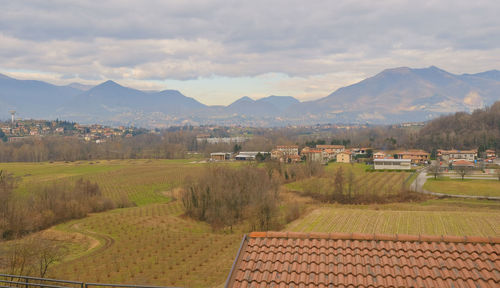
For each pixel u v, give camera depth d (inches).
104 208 3799.2
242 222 3152.1
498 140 7436.0
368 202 3666.3
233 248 2364.7
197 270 1943.9
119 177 5880.9
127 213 3580.2
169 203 4094.5
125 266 2027.6
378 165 5654.5
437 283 470.9
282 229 2792.8
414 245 547.5
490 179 4557.1
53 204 3282.5
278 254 538.9
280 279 487.8
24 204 3169.3
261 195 3159.5
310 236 574.9
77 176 5866.1
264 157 6983.3
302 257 532.7
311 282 481.4
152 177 5851.4
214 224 3051.2
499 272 478.3
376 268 503.5
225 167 3998.5
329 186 4362.7
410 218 2901.1
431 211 3171.8
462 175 4665.4
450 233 2466.8
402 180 4667.8
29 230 2797.7
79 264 2062.0
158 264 2057.1
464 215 2940.5
